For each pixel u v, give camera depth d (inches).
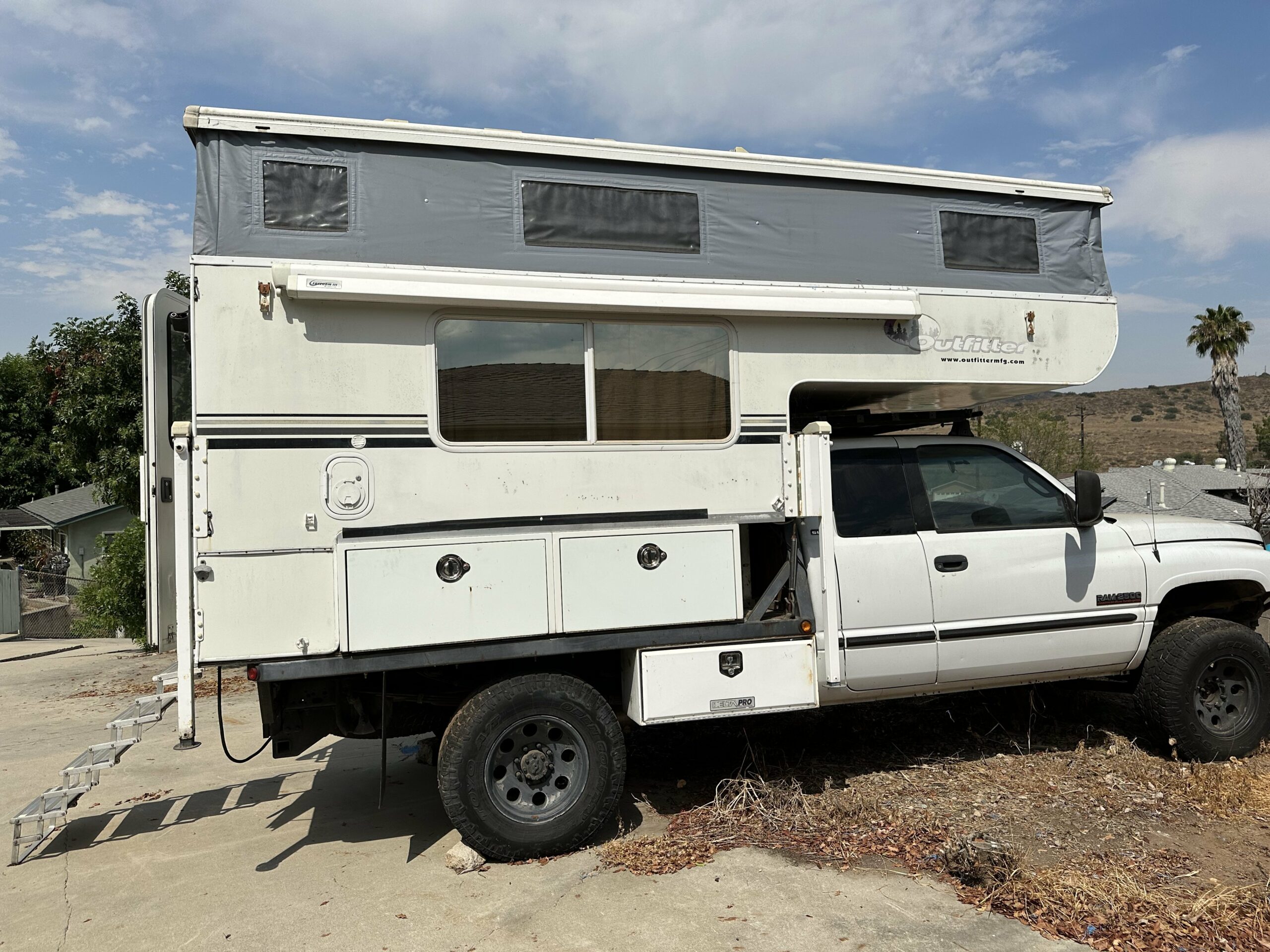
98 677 444.1
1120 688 222.2
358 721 175.5
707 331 184.1
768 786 185.0
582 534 166.6
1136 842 162.7
